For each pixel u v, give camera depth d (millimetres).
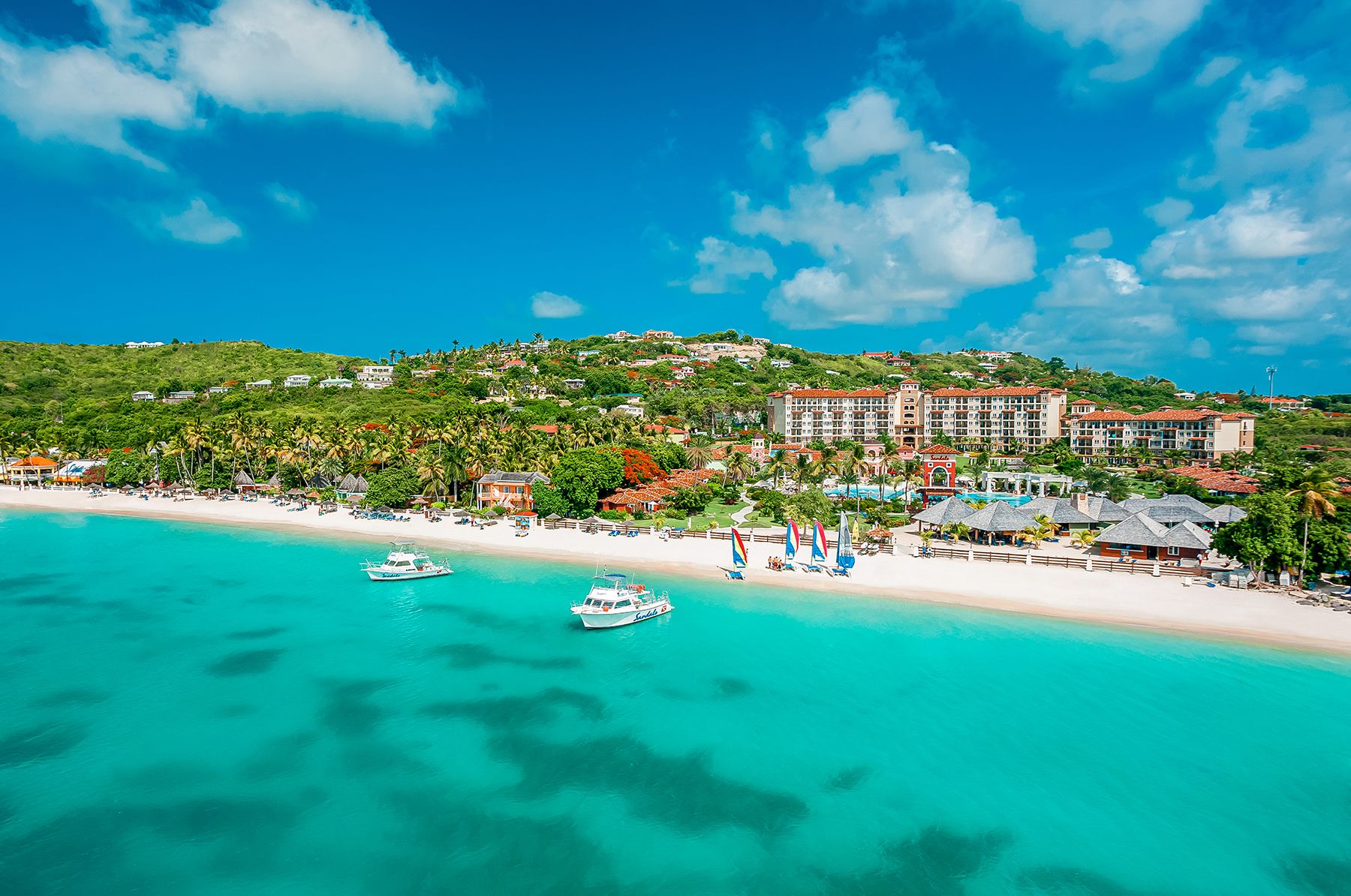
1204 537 83438
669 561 82438
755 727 43688
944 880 31016
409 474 124438
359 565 83438
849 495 129000
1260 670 50531
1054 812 35594
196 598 70250
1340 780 37969
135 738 42219
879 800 36531
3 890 29984
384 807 35812
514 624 62219
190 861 31875
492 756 40469
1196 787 37469
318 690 48688
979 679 49844
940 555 80688
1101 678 49688
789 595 68875
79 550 92812
